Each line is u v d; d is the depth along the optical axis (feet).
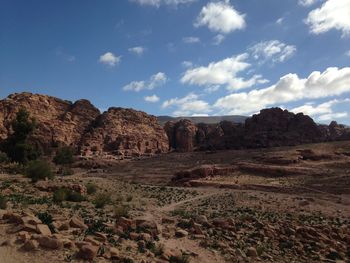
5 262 42.96
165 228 74.64
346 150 300.20
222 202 146.00
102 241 55.47
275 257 68.85
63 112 476.95
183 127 517.55
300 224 103.76
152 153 463.01
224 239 74.23
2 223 56.34
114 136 455.63
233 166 262.06
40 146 394.52
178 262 53.42
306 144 352.08
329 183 205.46
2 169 187.21
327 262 70.49
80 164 354.95
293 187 199.11
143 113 522.88
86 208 93.71
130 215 89.56
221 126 488.85
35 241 48.11
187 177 251.80
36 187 115.24
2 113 407.64
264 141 387.96
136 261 49.34
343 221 119.75
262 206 138.10
